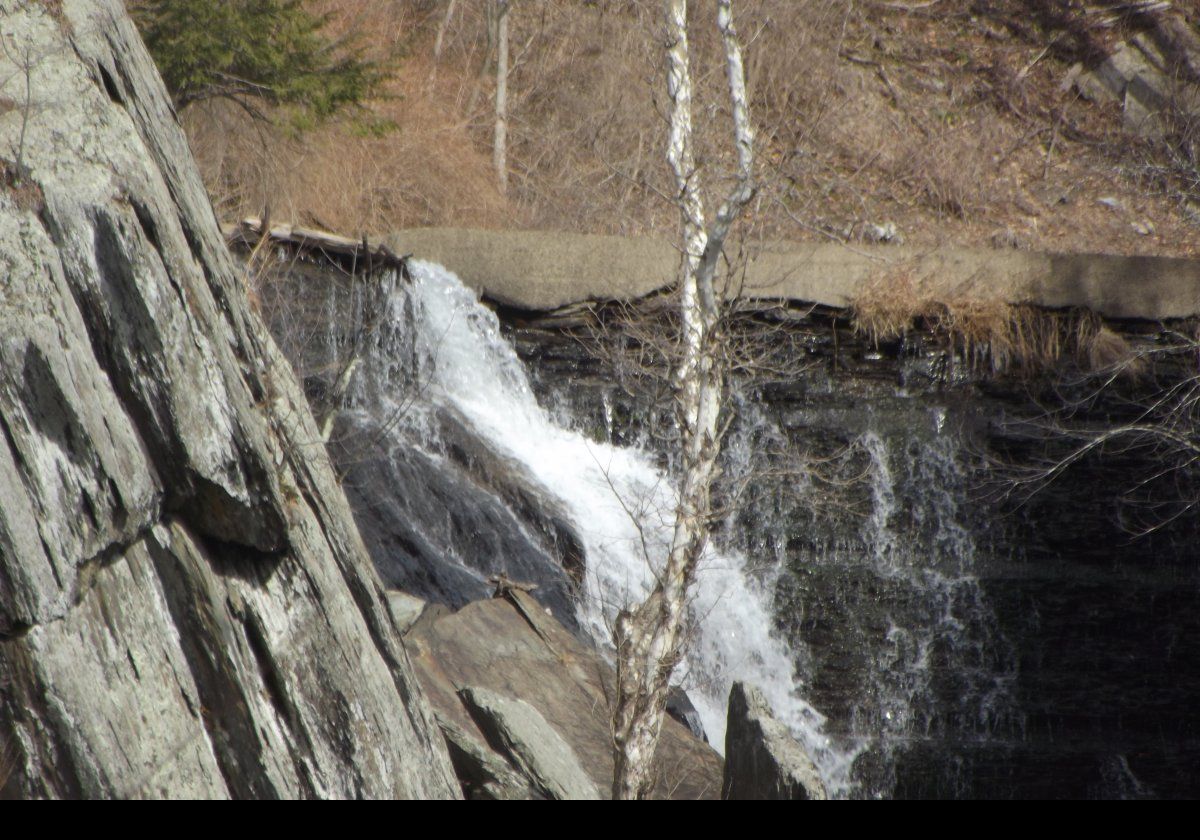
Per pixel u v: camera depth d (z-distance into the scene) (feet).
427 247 35.12
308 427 15.31
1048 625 32.81
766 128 34.12
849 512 34.17
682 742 22.95
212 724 12.76
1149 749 31.50
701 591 31.30
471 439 32.12
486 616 24.16
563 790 17.97
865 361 35.50
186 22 30.45
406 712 15.42
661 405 31.42
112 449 11.76
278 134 36.11
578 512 30.81
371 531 28.48
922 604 33.27
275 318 30.45
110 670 11.72
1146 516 33.58
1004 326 35.22
